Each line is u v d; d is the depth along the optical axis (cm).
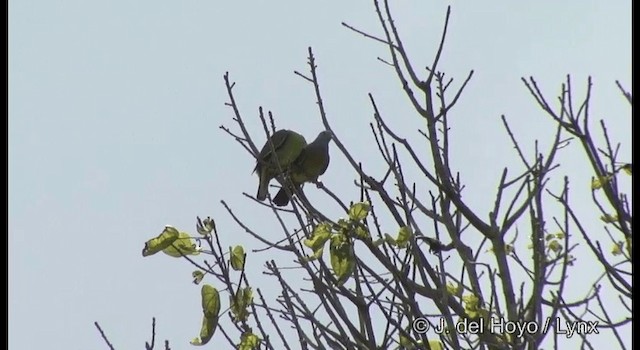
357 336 1257
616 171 1235
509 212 1255
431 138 1309
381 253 1279
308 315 1280
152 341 1255
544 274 1209
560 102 1249
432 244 1302
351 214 1297
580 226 1220
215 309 1298
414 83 1348
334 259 1277
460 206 1256
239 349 1282
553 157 1255
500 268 1230
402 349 1284
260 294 1303
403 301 1251
